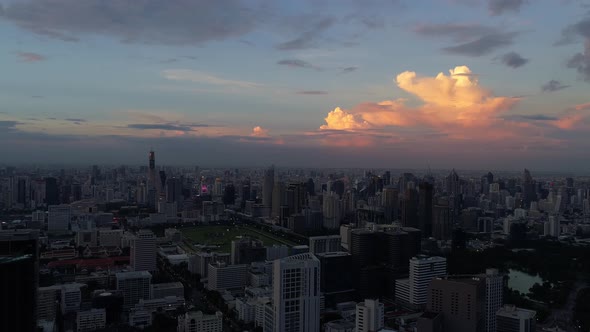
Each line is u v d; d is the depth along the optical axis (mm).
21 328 190750
